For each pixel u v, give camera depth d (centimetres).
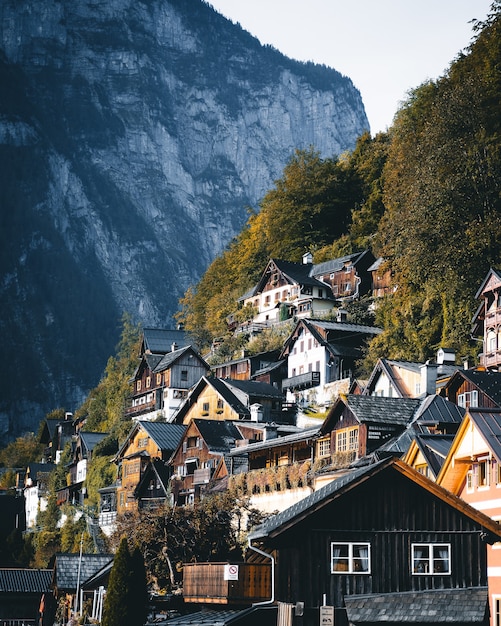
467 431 6138
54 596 9994
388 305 15062
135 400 18950
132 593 6625
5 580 10125
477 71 13988
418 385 10238
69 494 17312
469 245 11681
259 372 15638
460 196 12044
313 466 8750
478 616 5328
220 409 13675
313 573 5578
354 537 5628
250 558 6531
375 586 5584
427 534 5656
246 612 5788
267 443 9788
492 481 5906
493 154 12450
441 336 12675
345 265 17762
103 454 17000
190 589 6725
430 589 5578
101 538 13850
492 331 10700
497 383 8006
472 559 5644
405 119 16550
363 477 5653
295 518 5594
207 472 10944
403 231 12306
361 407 8362
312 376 14450
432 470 6700
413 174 13825
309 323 14875
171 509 8531
